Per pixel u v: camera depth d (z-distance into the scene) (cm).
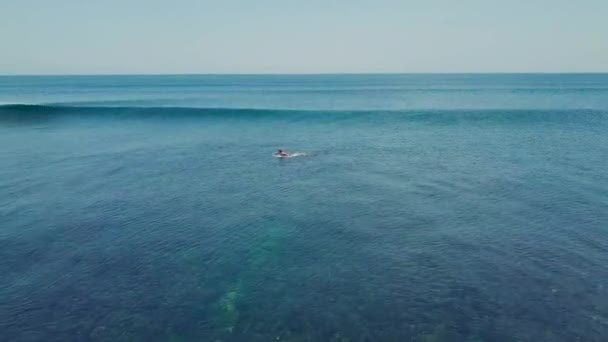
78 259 1193
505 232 1344
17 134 3278
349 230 1386
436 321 889
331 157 2495
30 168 2192
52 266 1152
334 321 898
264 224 1448
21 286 1050
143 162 2361
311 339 843
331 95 7762
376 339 838
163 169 2211
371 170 2173
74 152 2597
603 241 1260
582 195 1675
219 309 948
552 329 856
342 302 967
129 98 6862
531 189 1775
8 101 5916
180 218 1510
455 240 1292
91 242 1306
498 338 832
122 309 952
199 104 5459
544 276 1062
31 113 4019
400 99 6538
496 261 1149
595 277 1052
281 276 1090
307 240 1312
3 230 1395
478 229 1373
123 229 1408
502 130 3334
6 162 2316
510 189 1786
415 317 905
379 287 1028
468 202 1639
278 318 912
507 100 5972
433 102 5806
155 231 1391
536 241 1272
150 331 872
